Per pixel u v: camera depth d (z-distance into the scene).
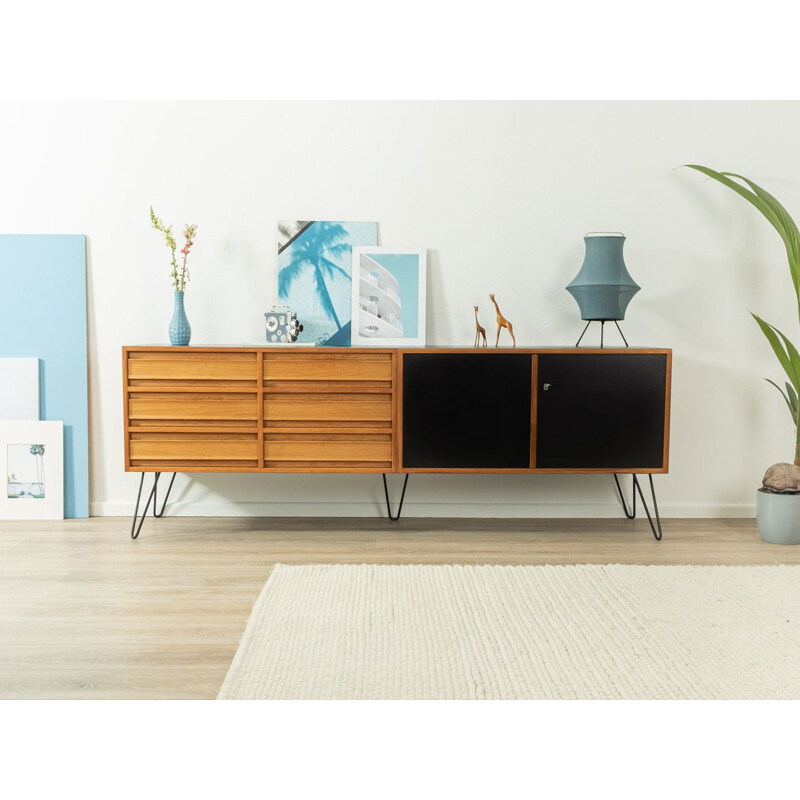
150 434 3.43
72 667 2.19
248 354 3.40
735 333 3.83
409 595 2.75
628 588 2.83
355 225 3.76
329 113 3.74
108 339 3.79
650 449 3.43
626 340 3.83
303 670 2.17
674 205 3.78
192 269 3.77
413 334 3.75
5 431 3.76
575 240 3.79
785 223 3.40
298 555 3.25
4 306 3.75
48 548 3.32
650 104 3.76
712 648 2.33
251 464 3.44
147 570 3.04
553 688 2.07
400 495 3.89
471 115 3.75
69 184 3.73
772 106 3.76
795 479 3.49
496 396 3.40
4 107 3.70
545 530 3.65
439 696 2.02
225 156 3.75
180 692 2.04
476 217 3.78
